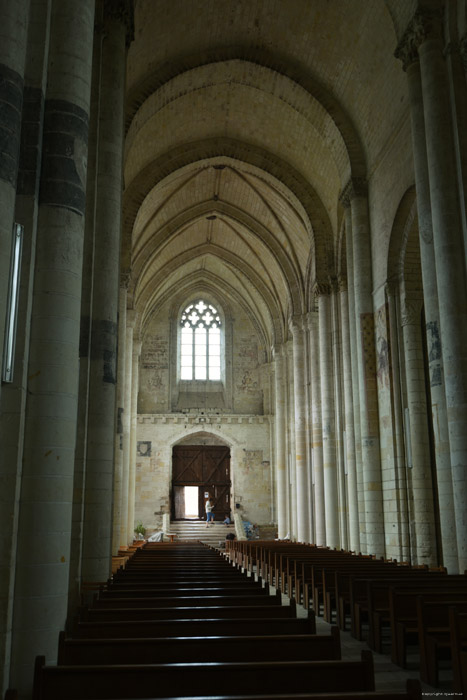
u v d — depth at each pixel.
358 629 10.05
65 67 8.32
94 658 5.07
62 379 7.46
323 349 28.22
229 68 24.80
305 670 4.30
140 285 39.72
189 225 35.62
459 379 14.22
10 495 6.81
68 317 7.65
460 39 16.12
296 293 34.69
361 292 22.48
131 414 37.88
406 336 20.66
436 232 15.26
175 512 43.84
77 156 8.14
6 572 6.63
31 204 7.61
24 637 6.70
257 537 41.91
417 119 16.88
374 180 22.69
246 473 43.78
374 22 20.17
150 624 6.15
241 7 22.30
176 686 4.23
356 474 24.06
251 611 7.23
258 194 32.84
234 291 45.91
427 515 19.39
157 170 28.47
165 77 23.61
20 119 7.17
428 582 10.24
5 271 6.68
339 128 23.67
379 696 3.60
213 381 46.06
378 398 21.55
